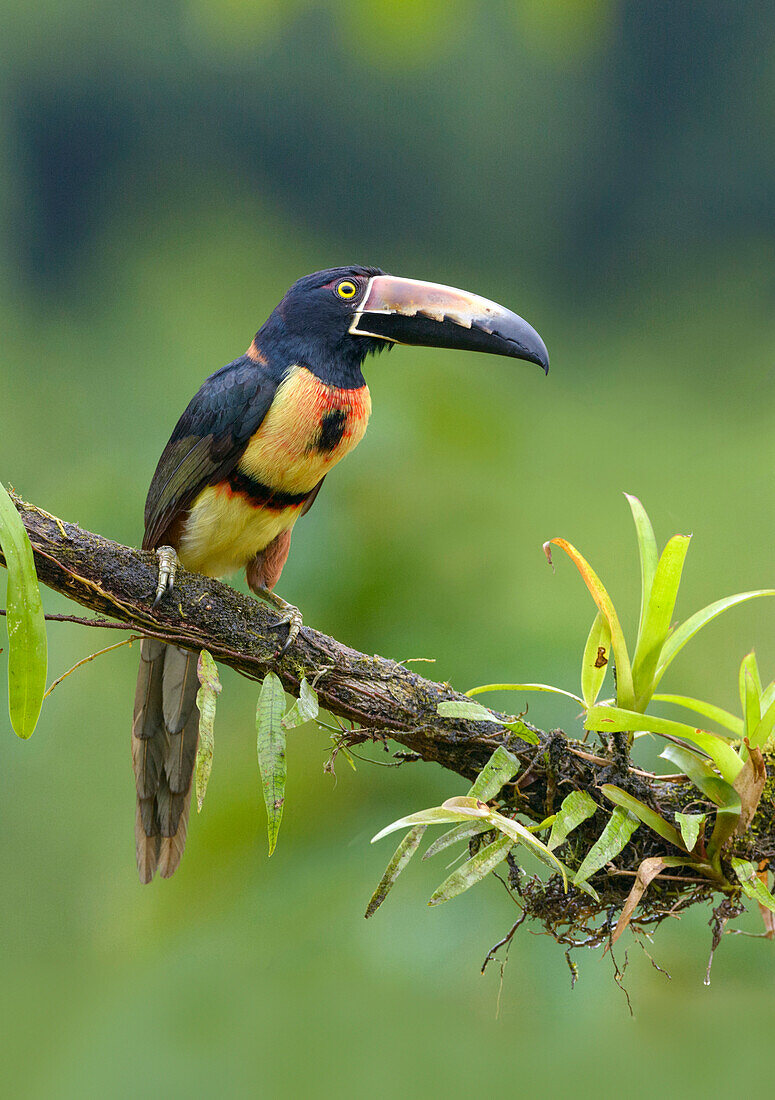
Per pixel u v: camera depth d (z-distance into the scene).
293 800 7.88
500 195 22.45
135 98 22.11
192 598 6.15
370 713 6.10
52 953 9.28
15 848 9.37
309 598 7.98
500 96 22.31
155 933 8.02
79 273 21.14
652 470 12.08
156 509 7.65
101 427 14.53
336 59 22.27
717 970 7.79
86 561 6.05
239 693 8.39
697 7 21.81
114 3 21.86
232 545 7.77
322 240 22.33
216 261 18.31
